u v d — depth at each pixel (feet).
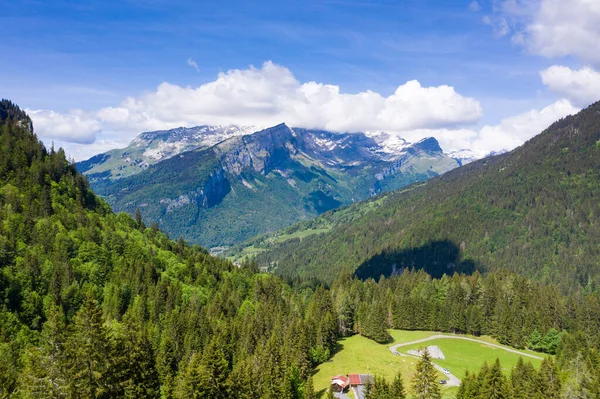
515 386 375.66
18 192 638.53
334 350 528.22
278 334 509.35
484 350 563.48
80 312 207.82
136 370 240.73
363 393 380.17
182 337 469.98
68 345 203.92
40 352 205.77
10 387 235.81
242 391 306.96
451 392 411.54
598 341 512.22
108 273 586.04
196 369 265.13
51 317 215.72
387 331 582.76
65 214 645.51
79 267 560.20
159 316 521.24
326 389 413.59
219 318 554.87
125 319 295.48
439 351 537.65
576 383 350.84
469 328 634.02
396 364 484.33
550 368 363.97
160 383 372.17
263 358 388.98
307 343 455.63
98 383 206.69
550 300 635.25
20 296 476.54
